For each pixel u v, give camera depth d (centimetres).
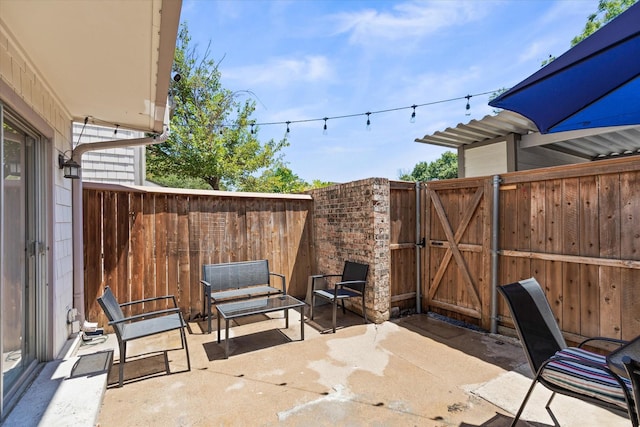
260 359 327
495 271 386
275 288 473
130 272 419
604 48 145
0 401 200
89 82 286
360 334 393
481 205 404
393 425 224
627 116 219
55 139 310
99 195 403
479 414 234
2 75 210
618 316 289
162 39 216
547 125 223
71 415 215
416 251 484
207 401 254
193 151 1074
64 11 188
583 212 313
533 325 230
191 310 455
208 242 471
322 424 226
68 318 341
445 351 342
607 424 219
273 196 528
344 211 491
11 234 241
